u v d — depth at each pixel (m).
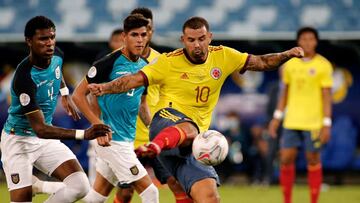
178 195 30.81
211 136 26.12
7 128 29.12
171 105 27.45
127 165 30.83
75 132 26.25
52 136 26.67
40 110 27.36
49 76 28.22
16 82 27.42
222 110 66.19
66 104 31.45
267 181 58.47
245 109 66.06
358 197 50.38
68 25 62.06
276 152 57.44
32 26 27.03
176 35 61.09
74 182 28.89
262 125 62.22
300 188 58.16
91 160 42.94
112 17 62.47
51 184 31.20
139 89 31.20
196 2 62.50
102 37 60.91
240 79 66.00
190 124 26.53
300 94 42.81
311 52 42.81
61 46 63.84
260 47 64.31
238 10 61.97
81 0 63.22
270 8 62.03
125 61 30.44
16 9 63.47
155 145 24.41
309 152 42.62
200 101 27.47
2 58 65.94
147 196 30.70
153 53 33.97
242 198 49.19
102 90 25.66
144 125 34.00
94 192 32.91
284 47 63.47
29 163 28.98
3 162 29.30
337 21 61.25
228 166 60.62
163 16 62.19
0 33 62.19
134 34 30.14
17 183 28.81
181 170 27.33
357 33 60.19
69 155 29.48
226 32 60.69
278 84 56.50
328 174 65.06
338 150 61.56
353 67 65.25
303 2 62.12
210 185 26.73
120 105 30.83
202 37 26.53
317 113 42.62
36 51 27.25
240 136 60.53
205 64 27.28
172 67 27.08
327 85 42.53
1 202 45.22
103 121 31.31
